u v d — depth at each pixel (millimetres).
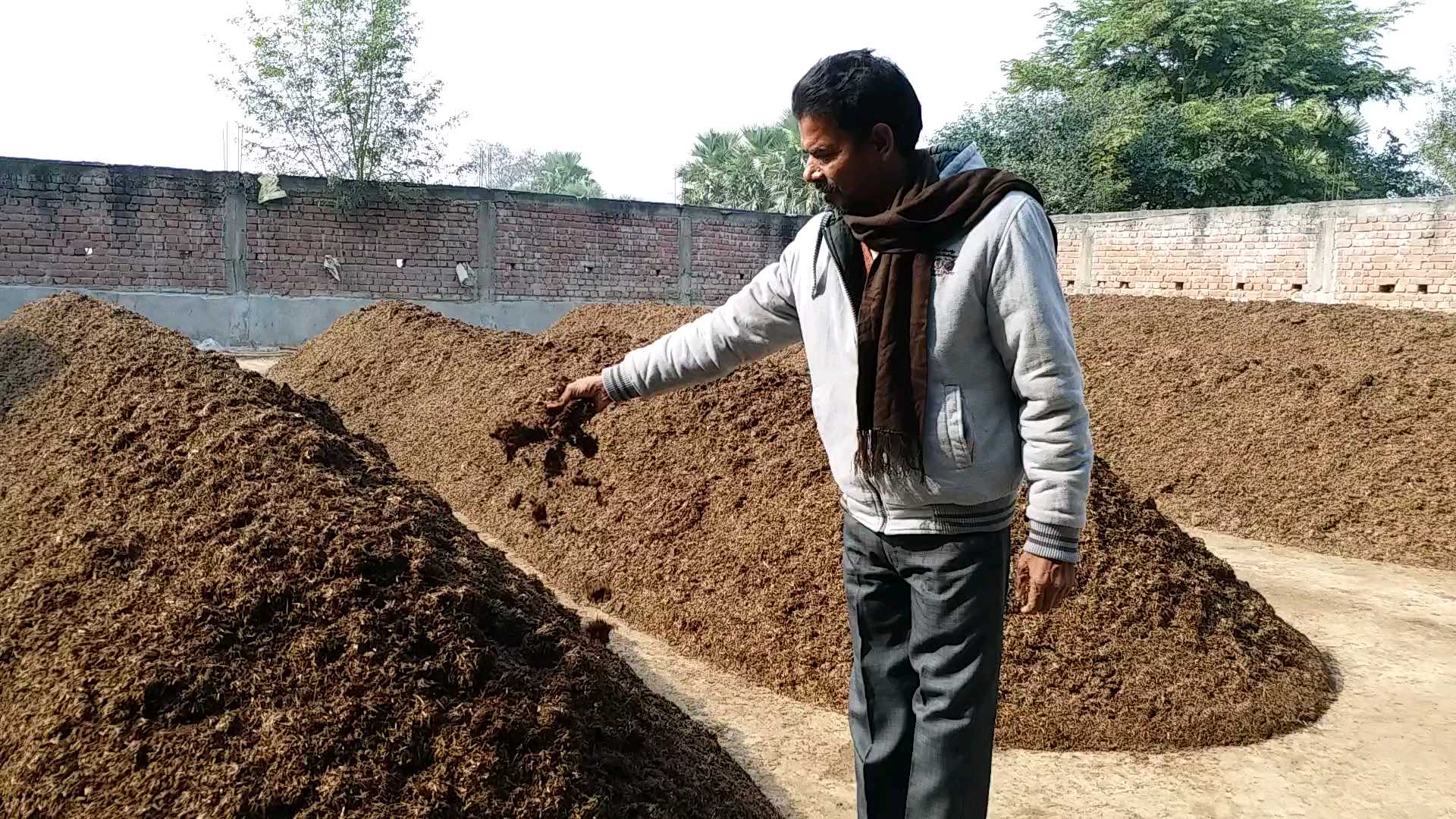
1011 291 1653
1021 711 3365
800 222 20734
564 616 2912
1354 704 3695
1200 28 24891
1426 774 3162
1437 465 6164
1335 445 6594
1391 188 27672
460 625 2264
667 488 4703
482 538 5328
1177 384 7781
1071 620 3594
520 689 2223
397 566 2389
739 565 4094
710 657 3867
